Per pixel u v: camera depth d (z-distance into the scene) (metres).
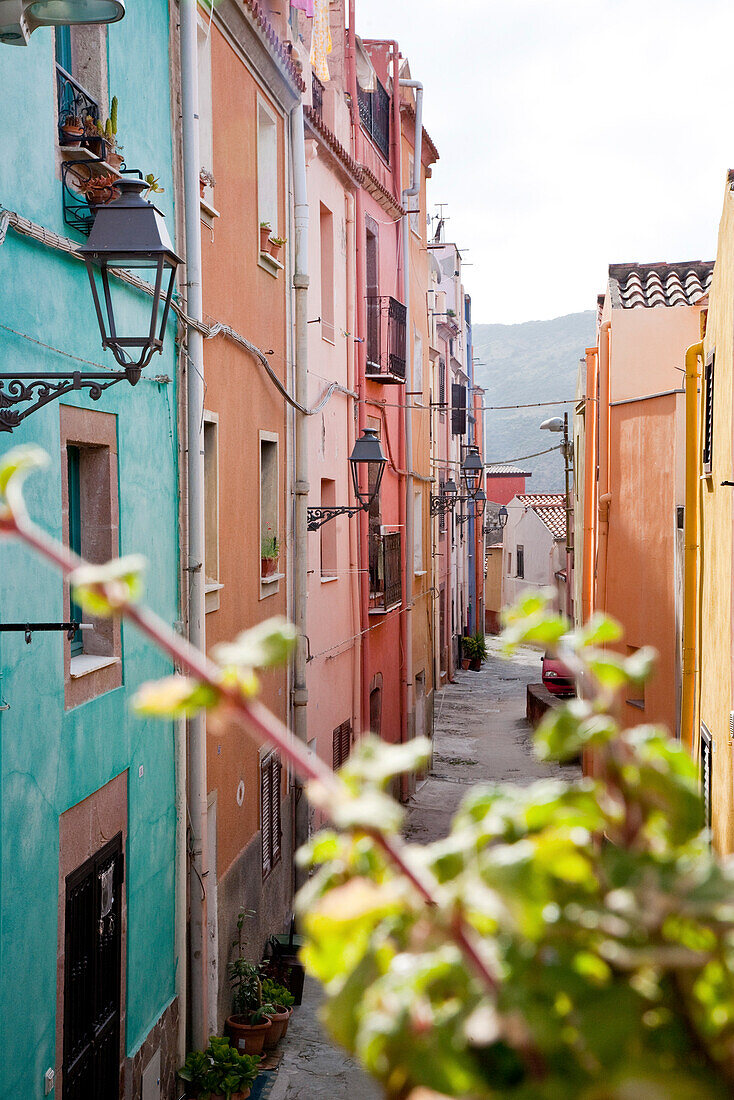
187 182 9.76
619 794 1.15
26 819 6.60
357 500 17.27
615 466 15.13
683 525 12.77
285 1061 10.83
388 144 21.95
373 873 1.17
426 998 1.03
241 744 11.87
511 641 1.19
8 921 6.33
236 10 11.23
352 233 17.95
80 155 7.28
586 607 19.73
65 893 7.24
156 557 9.16
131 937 8.59
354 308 18.09
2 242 6.22
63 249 7.05
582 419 22.06
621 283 17.02
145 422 8.90
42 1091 6.82
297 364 14.29
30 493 6.66
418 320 26.00
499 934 1.03
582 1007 0.95
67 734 7.26
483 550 53.41
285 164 13.86
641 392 15.00
